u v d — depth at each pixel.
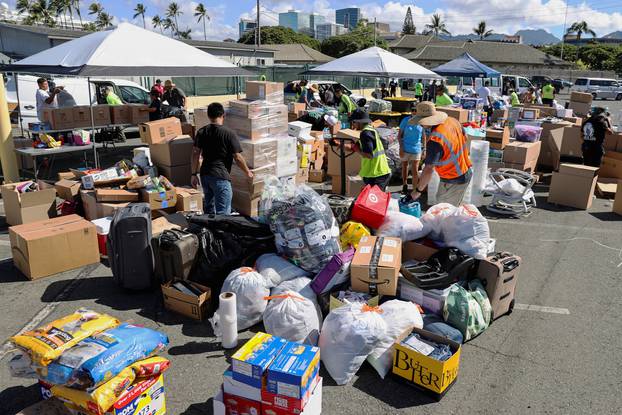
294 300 3.55
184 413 3.01
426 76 12.05
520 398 3.20
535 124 11.11
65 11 67.81
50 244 4.84
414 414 3.03
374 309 3.49
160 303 4.39
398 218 4.50
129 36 7.61
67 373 2.50
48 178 8.64
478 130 8.99
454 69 16.81
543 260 5.61
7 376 3.34
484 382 3.36
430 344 3.36
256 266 4.26
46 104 9.67
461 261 3.97
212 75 7.95
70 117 9.04
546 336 3.96
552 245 6.10
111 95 11.95
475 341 3.86
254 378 2.71
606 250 5.95
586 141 9.10
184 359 3.55
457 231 4.16
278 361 2.74
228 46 30.75
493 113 14.92
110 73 6.84
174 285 4.25
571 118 12.36
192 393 3.19
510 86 25.80
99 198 5.81
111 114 10.05
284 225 4.17
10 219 6.23
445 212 4.45
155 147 6.64
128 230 4.34
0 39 25.62
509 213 7.34
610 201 8.29
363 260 3.88
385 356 3.37
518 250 5.92
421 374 3.19
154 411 2.84
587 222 7.08
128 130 13.69
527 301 4.59
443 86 14.37
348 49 56.66
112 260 4.48
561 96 36.94
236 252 4.34
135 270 4.44
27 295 4.49
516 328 4.08
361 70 11.46
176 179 6.61
